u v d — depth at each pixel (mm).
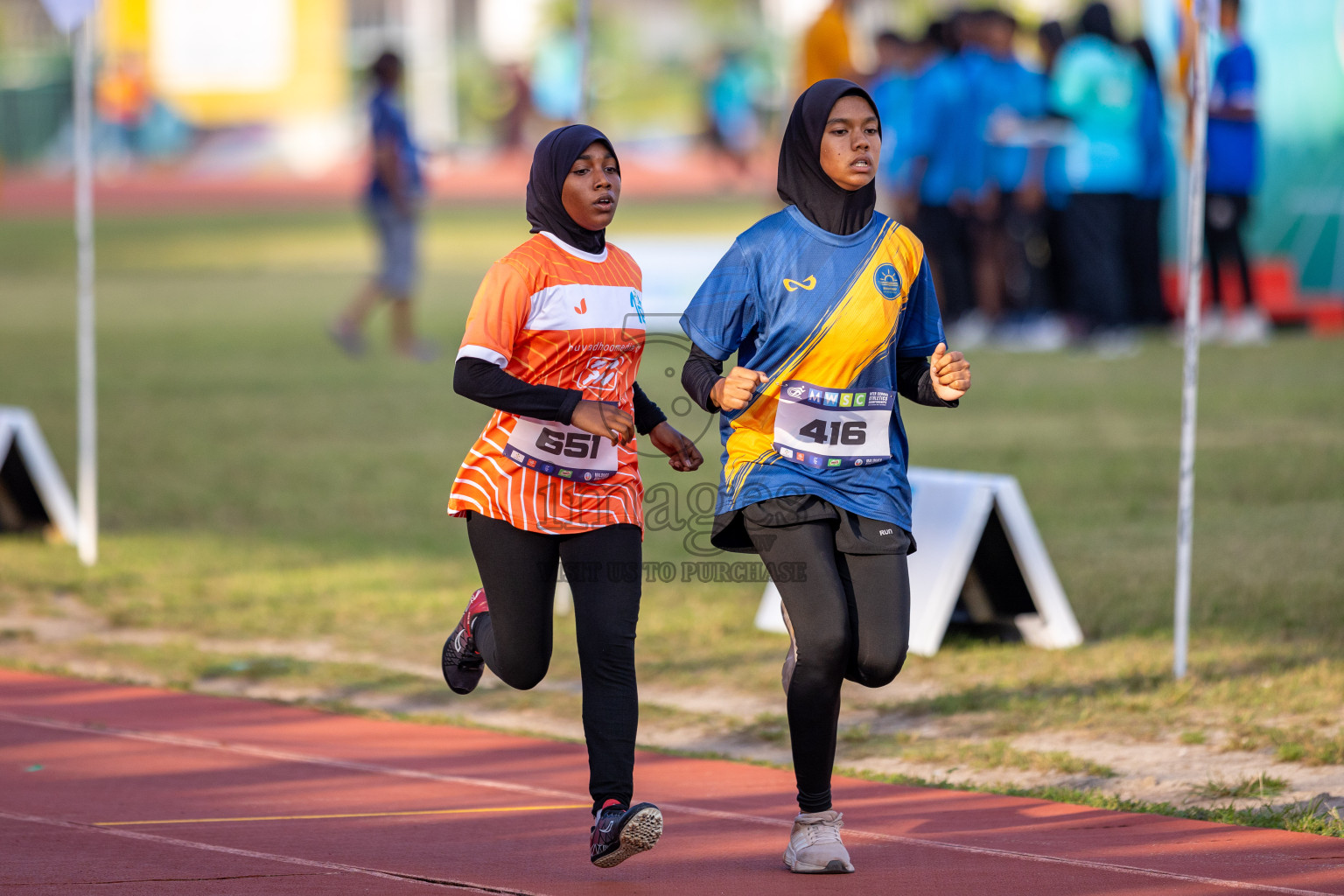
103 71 156375
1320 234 54219
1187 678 21438
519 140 163750
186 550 30359
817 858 14586
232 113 157250
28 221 118938
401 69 53438
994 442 37781
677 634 25047
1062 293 54688
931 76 52781
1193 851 15336
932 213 54000
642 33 171875
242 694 22203
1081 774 18203
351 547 30594
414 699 22031
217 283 80938
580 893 14039
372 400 46938
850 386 14641
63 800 16844
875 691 22062
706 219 98812
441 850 15266
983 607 24469
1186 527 21516
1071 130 52312
